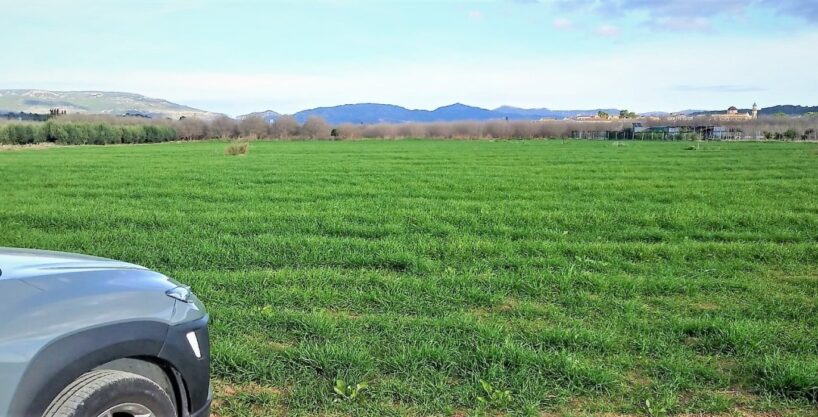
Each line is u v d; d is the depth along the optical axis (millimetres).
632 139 96438
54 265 4051
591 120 123062
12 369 3119
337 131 109812
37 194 21625
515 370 6164
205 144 85625
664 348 6910
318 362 6219
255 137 108062
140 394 3561
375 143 84938
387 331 7258
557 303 8703
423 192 21547
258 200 19594
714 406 5559
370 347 6793
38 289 3557
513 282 9430
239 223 14734
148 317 3789
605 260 11336
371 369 6105
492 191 22062
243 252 11469
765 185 24375
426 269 10391
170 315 3969
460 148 63312
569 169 32625
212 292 8812
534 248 12000
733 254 11844
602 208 17734
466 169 32750
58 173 30641
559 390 5809
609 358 6609
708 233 14055
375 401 5562
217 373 6051
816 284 9852
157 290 4086
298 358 6352
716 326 7430
